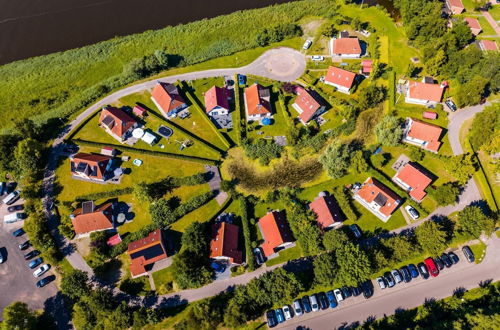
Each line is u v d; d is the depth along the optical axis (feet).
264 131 368.48
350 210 316.19
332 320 280.31
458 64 383.45
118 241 307.99
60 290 294.25
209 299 288.92
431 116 369.30
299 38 438.40
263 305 283.79
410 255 294.05
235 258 297.94
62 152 357.20
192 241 294.05
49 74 406.41
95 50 422.82
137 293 291.17
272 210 325.83
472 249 307.58
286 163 351.05
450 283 294.05
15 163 341.82
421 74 405.18
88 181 340.18
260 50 428.15
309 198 331.77
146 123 372.79
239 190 337.93
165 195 334.24
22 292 293.43
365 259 276.41
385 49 425.69
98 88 388.37
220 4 474.08
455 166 325.21
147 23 452.76
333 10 459.73
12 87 397.80
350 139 363.76
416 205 321.11
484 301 282.36
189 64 416.67
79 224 309.83
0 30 442.09
